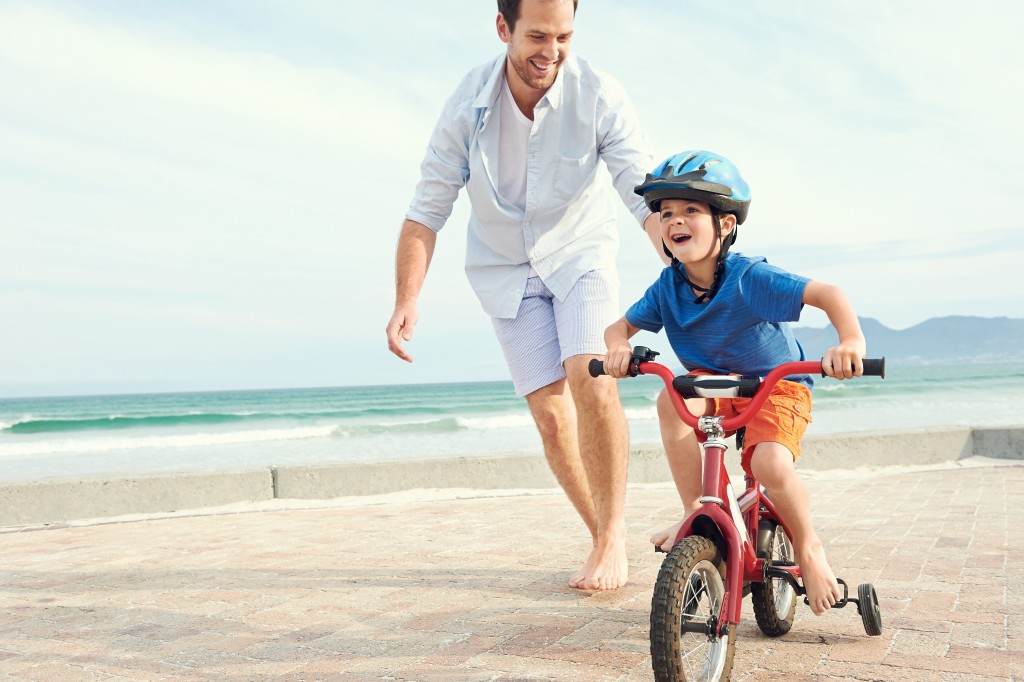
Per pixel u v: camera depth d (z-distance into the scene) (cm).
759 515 319
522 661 303
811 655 302
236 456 1780
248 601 405
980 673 277
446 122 406
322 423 2870
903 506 627
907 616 345
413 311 405
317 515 679
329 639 340
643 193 288
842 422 2266
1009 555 450
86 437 2520
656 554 479
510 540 536
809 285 269
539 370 409
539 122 389
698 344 306
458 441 1995
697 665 268
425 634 341
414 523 618
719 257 289
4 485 707
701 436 293
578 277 397
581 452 397
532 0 351
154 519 693
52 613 398
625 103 401
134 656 328
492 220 406
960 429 959
